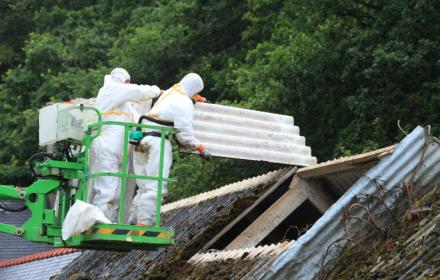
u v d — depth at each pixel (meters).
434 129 40.44
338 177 22.33
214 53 66.12
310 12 49.66
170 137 22.64
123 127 21.94
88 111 21.67
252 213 25.48
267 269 19.03
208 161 48.25
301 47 48.38
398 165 19.33
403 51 42.34
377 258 17.45
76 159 22.11
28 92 75.12
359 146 42.91
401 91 42.59
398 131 42.31
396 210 18.88
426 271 15.39
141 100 22.44
